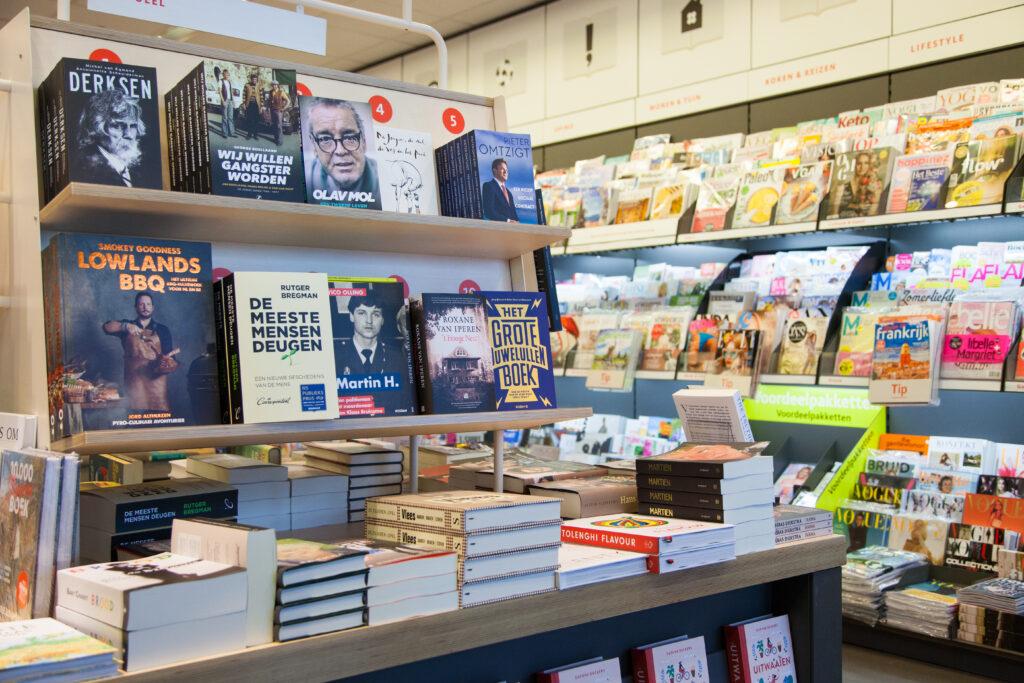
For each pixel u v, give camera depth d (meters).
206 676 1.51
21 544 1.72
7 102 2.06
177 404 1.88
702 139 4.92
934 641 3.39
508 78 6.61
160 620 1.48
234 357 1.92
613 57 5.89
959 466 3.65
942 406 3.99
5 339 2.10
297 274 1.99
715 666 2.54
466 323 2.29
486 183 2.37
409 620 1.78
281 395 1.92
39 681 1.36
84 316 1.80
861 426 4.12
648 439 4.66
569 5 6.16
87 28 2.12
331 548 1.75
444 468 2.96
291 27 2.59
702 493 2.39
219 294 1.98
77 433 1.75
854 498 3.87
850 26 4.71
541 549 2.00
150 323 1.87
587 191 4.70
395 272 2.54
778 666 2.59
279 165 2.05
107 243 1.84
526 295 2.41
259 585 1.60
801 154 4.04
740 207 3.99
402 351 2.23
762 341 3.84
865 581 3.48
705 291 4.39
